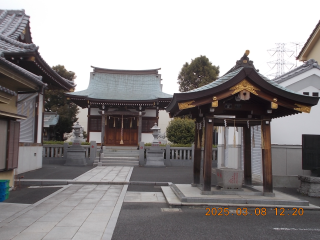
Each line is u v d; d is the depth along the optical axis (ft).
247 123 26.48
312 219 21.36
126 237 16.99
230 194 26.20
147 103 76.43
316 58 58.49
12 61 38.68
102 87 86.84
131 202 26.35
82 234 17.10
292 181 34.35
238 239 17.01
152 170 51.96
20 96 39.91
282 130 38.58
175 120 72.02
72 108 100.22
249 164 30.60
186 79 104.53
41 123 51.11
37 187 34.01
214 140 72.79
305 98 24.36
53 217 20.63
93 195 29.09
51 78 47.93
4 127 28.60
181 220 20.52
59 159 60.23
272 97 24.67
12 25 46.37
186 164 61.21
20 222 19.31
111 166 57.21
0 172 28.76
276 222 20.43
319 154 30.83
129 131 81.41
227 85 24.04
